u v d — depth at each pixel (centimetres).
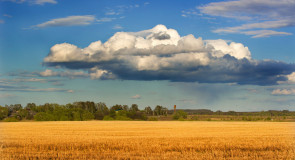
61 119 11844
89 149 3138
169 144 3450
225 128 6694
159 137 4309
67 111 12281
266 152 2992
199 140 3872
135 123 9425
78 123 9281
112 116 13338
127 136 4538
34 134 4947
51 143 3550
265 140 3856
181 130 6047
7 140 3866
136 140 3869
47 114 11950
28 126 7506
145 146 3291
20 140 3869
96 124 8606
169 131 5759
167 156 2728
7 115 13750
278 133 5116
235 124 8731
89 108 16488
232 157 2705
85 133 5228
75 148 3278
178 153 2884
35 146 3366
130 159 2602
